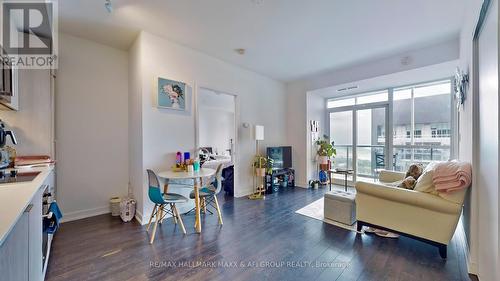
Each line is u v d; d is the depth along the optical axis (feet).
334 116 18.74
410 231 7.38
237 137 14.12
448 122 13.35
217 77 12.65
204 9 7.94
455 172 6.42
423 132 14.33
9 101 6.81
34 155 8.18
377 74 13.01
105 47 10.87
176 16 8.39
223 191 15.35
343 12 8.18
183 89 10.88
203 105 25.62
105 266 6.30
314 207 11.89
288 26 9.17
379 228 8.11
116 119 11.20
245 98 14.56
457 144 12.48
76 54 10.03
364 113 16.98
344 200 9.51
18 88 7.84
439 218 6.78
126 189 11.48
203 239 8.06
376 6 7.82
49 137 8.57
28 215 4.06
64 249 7.23
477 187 5.93
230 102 24.86
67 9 7.79
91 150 10.47
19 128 8.01
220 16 8.40
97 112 10.63
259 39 10.35
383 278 5.83
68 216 9.82
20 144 8.02
